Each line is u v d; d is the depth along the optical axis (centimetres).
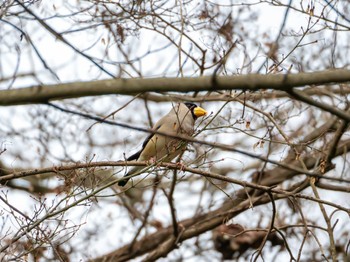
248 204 1227
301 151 1186
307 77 656
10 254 798
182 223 1343
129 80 646
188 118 1119
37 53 704
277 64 862
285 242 873
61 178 919
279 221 1298
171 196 1159
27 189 1350
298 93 666
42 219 809
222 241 1359
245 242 1334
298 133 1287
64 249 1132
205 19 1025
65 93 643
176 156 1034
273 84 652
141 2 948
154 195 1298
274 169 1317
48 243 833
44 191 1359
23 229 807
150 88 646
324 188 1156
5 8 811
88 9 952
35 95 642
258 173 1312
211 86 645
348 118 676
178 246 1268
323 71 664
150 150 1098
